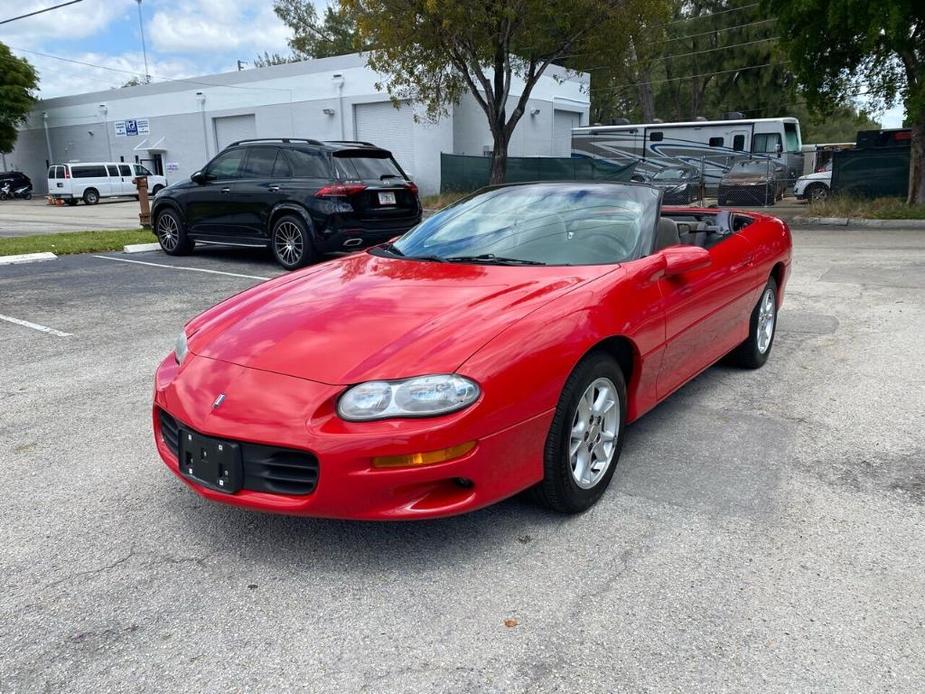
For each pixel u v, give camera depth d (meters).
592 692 2.00
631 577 2.54
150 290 8.09
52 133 43.78
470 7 17.14
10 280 8.80
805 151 26.44
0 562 2.70
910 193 16.17
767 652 2.14
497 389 2.53
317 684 2.05
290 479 2.50
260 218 9.61
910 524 2.88
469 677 2.07
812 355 5.33
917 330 5.92
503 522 2.94
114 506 3.13
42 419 4.19
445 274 3.34
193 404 2.69
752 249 4.55
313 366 2.63
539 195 4.11
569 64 20.05
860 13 14.28
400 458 2.42
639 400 3.34
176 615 2.37
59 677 2.09
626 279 3.20
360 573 2.60
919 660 2.10
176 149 36.75
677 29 40.75
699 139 24.52
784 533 2.82
